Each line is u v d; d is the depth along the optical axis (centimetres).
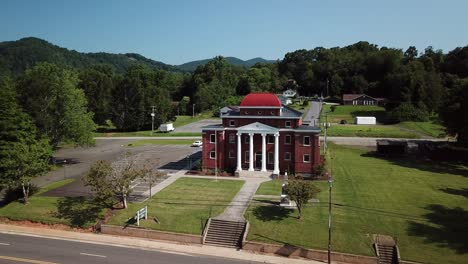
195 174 7012
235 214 4938
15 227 4988
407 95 15050
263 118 6919
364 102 18075
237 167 6900
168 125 13350
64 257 4025
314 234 4400
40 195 5916
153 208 5234
